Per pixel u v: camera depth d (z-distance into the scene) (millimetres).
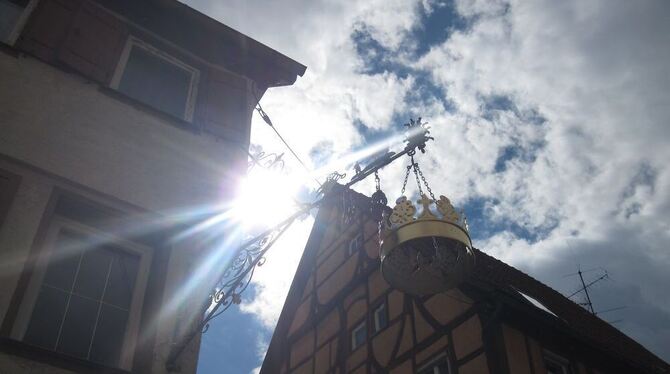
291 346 12922
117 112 5789
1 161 4805
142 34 6719
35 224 4648
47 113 5340
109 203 5172
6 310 4168
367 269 11523
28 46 5645
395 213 4699
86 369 4211
